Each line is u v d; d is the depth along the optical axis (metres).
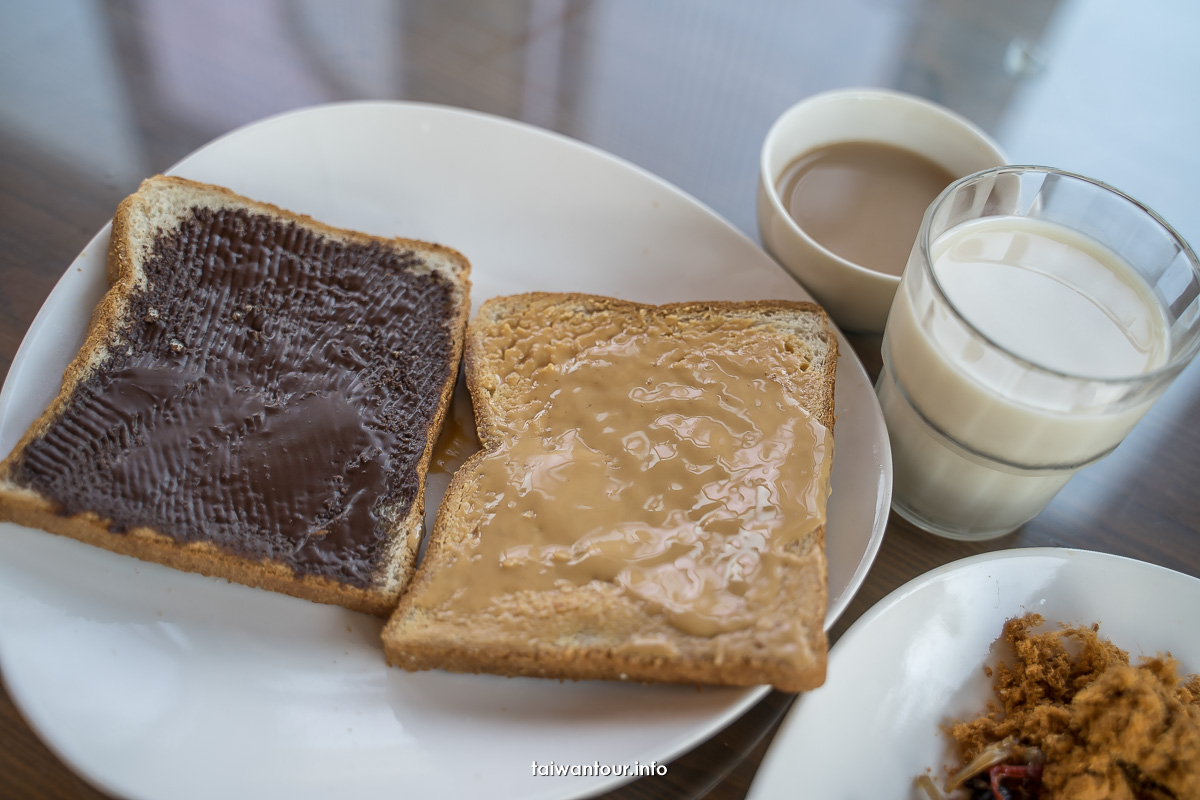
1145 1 0.56
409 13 0.52
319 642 0.36
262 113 0.47
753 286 0.42
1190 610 0.36
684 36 0.53
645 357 0.40
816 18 0.54
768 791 0.32
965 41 0.54
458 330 0.41
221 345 0.39
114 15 0.50
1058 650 0.35
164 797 0.32
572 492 0.37
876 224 0.43
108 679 0.34
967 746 0.34
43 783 0.33
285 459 0.37
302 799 0.33
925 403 0.36
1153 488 0.40
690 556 0.36
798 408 0.38
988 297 0.36
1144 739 0.32
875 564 0.39
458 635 0.35
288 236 0.41
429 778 0.33
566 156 0.45
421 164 0.44
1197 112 0.51
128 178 0.45
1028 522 0.40
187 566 0.36
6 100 0.46
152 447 0.37
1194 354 0.34
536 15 0.53
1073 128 0.50
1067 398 0.34
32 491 0.36
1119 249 0.37
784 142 0.43
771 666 0.34
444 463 0.40
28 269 0.42
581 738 0.34
